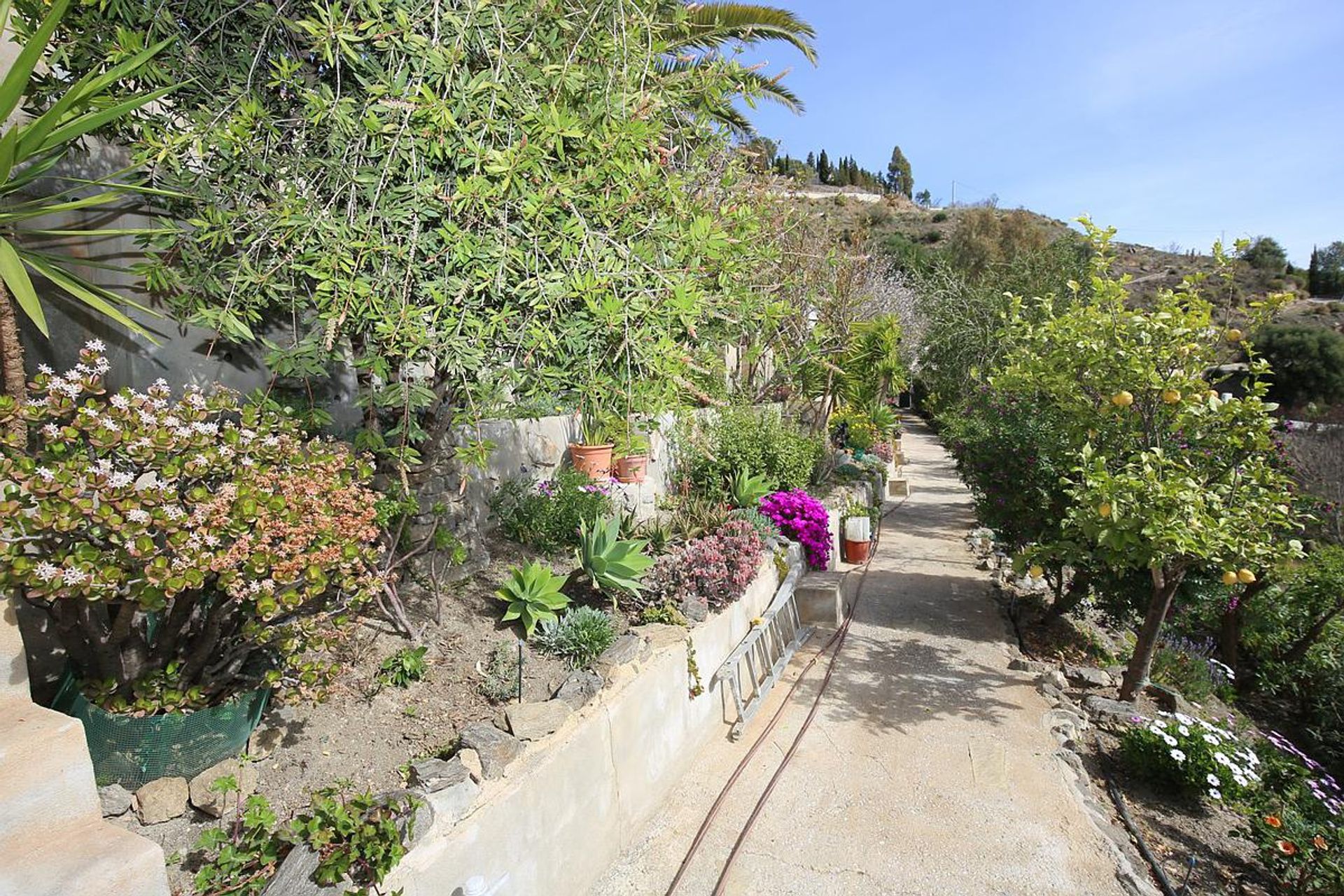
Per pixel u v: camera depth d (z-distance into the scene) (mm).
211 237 2793
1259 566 5023
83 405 2500
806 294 10211
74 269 3012
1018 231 31047
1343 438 11414
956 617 7629
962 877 3711
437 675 3508
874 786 4496
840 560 9484
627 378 3191
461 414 3174
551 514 5387
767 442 8547
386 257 2891
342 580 2629
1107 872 3789
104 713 2404
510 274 3082
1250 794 4648
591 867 3453
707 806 4242
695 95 4234
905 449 22359
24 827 1857
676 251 3641
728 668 5039
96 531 2121
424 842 2424
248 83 2953
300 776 2635
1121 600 6637
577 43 3488
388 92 2924
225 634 2803
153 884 1876
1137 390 5262
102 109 2619
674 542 6215
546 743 3145
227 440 2436
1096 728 5461
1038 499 6832
